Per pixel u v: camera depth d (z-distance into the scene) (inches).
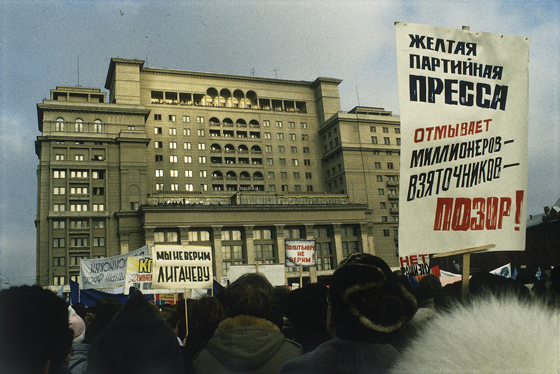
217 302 224.5
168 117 3927.2
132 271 671.1
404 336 89.0
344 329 90.5
